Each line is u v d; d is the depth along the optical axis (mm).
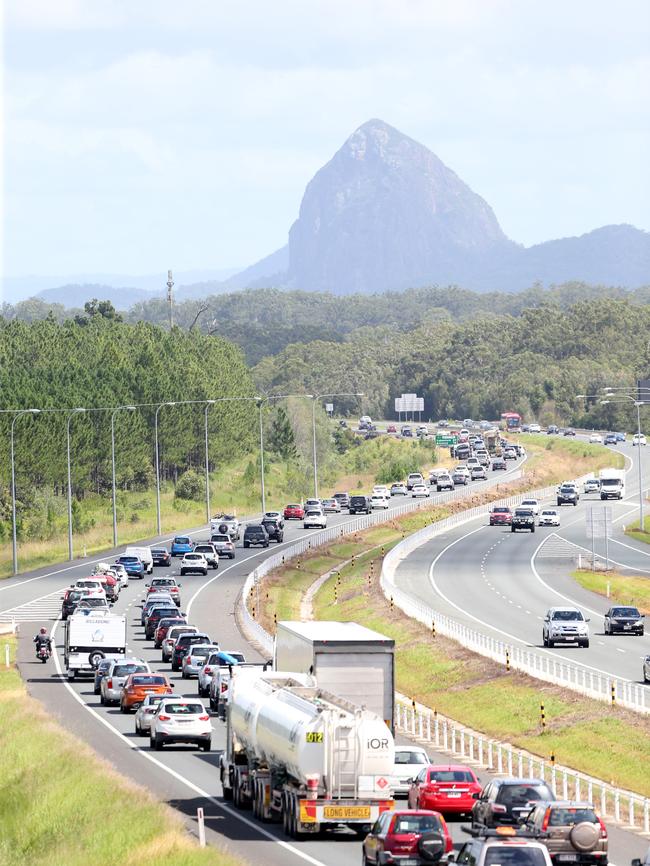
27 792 121312
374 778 98562
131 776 128250
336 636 115938
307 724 98562
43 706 169500
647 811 108312
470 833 97125
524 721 163375
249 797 113250
